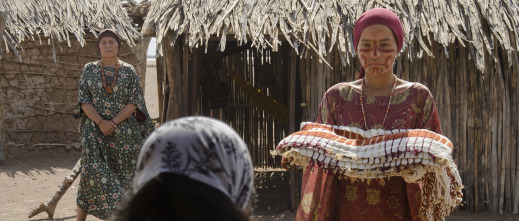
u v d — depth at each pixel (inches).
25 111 425.4
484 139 253.9
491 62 251.8
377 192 117.0
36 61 427.5
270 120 376.5
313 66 255.0
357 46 122.6
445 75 253.0
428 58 252.5
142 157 42.8
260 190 314.8
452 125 254.8
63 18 399.9
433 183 113.2
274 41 233.0
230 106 377.4
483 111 252.7
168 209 38.7
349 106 122.8
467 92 253.3
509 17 254.8
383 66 119.0
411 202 114.7
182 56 283.4
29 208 270.7
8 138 419.2
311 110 255.9
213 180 40.9
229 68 355.6
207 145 41.9
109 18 416.8
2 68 415.8
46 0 404.5
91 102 200.1
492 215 250.7
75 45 438.9
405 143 110.3
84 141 198.7
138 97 202.8
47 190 314.8
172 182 39.6
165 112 303.0
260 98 345.7
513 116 253.3
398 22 120.0
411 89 120.6
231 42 348.5
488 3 254.8
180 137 41.9
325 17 241.6
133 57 469.1
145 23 254.4
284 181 339.9
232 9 248.7
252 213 44.8
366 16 120.3
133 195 40.1
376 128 119.8
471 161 255.8
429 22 240.5
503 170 253.8
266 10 248.2
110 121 197.9
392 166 110.0
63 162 399.9
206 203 38.7
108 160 201.9
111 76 200.2
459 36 235.6
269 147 378.3
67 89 440.1
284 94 356.5
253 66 365.4
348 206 119.7
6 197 294.5
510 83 253.0
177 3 255.9
